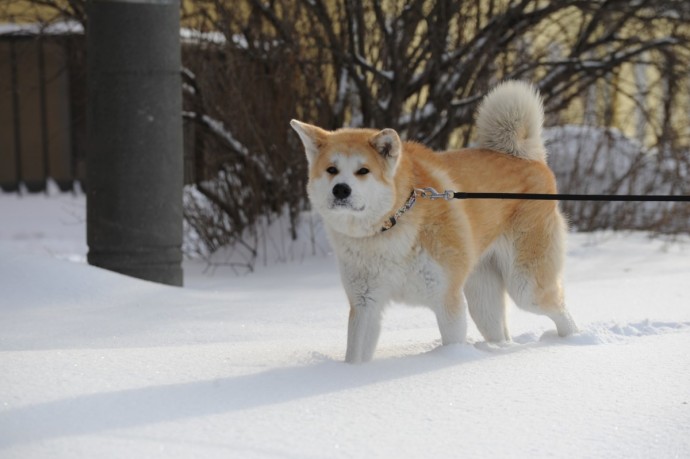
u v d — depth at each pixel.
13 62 17.39
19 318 8.03
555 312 7.09
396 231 6.20
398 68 12.31
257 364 5.78
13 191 21.75
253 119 12.48
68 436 4.30
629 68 16.25
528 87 7.36
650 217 13.95
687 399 4.93
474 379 5.40
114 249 10.04
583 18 13.60
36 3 13.68
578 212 14.15
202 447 4.20
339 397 5.02
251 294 9.62
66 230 17.56
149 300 8.91
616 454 4.21
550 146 14.05
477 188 6.79
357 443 4.30
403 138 12.79
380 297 6.34
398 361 5.91
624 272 10.94
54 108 21.19
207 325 7.80
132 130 9.95
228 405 4.82
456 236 6.33
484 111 7.38
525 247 7.03
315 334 7.44
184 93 12.85
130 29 9.88
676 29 13.51
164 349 6.13
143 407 4.74
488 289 7.20
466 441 4.35
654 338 6.59
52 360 5.57
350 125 12.96
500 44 12.84
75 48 13.73
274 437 4.36
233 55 12.41
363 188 6.05
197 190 13.20
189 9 13.80
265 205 12.97
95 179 10.09
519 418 4.67
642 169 14.41
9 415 4.57
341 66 12.66
